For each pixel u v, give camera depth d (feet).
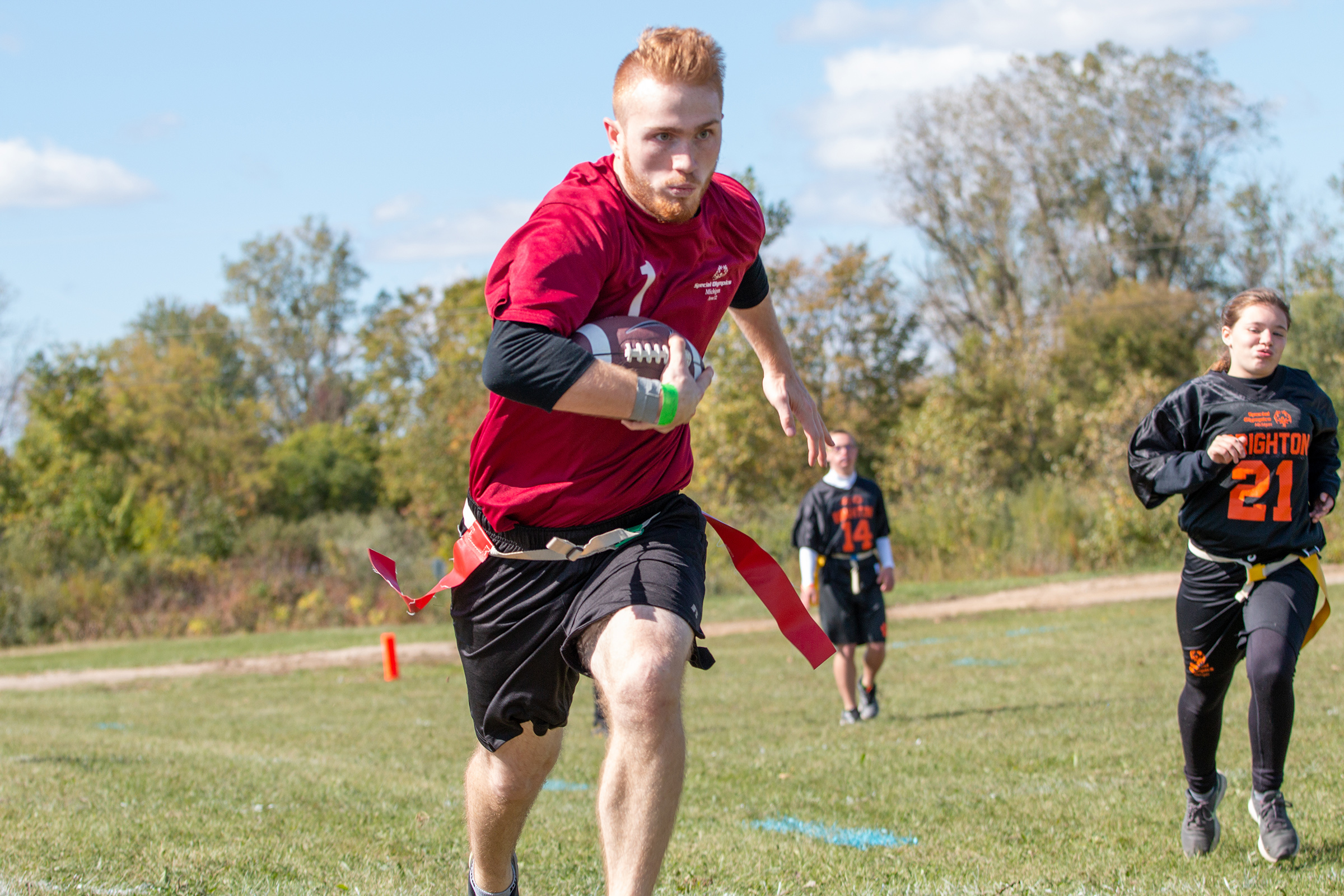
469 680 14.34
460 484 164.76
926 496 132.05
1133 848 21.36
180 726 54.90
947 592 104.94
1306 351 142.00
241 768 36.27
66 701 71.82
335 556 138.10
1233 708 39.47
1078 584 103.45
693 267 13.67
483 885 15.67
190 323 375.04
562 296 12.18
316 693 69.92
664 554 12.99
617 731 11.88
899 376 187.73
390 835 24.32
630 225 13.07
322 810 27.76
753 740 40.40
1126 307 202.59
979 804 26.32
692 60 12.58
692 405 12.16
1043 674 54.70
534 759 14.56
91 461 162.20
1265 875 18.89
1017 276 237.45
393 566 14.67
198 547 139.33
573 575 13.33
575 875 20.66
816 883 19.48
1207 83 227.40
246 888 19.08
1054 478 130.52
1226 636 20.66
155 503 139.95
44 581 125.08
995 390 190.19
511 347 11.99
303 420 349.61
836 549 44.21
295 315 362.12
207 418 228.63
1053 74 233.76
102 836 23.77
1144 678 51.01
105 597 124.16
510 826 15.08
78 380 164.14
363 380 282.56
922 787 28.78
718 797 29.01
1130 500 114.93
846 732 40.98
